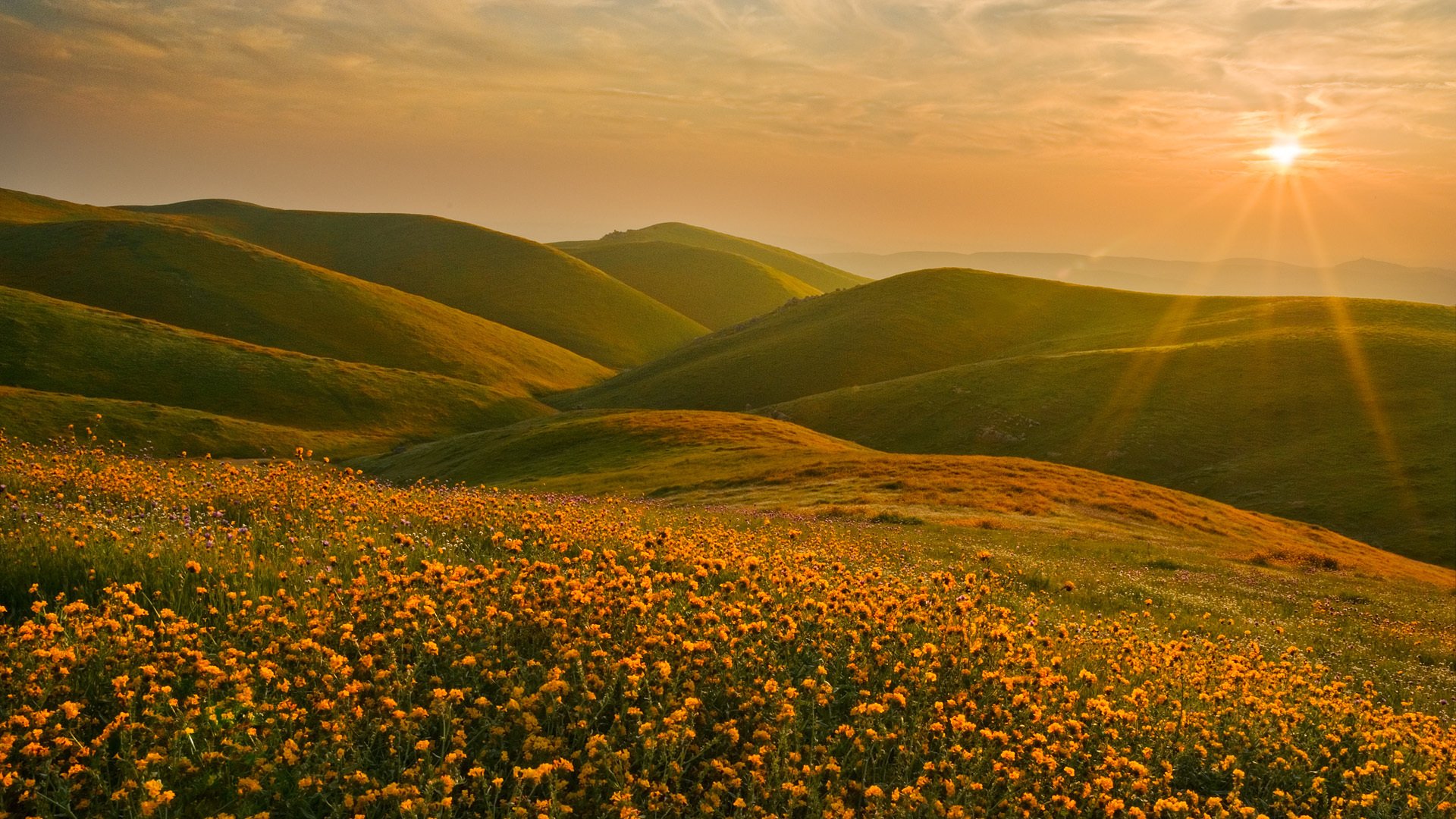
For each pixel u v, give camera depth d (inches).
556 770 184.7
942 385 4244.6
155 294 5403.5
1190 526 1715.1
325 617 247.0
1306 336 4037.9
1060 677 268.4
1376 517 2684.5
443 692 199.0
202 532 361.4
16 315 3929.6
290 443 3309.5
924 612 308.0
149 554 301.1
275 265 5994.1
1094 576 866.8
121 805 172.4
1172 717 281.4
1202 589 925.8
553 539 382.9
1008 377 4183.1
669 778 200.5
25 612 261.7
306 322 5423.2
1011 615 435.2
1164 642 464.1
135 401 3390.7
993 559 851.4
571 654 224.2
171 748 181.3
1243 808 225.3
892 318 5629.9
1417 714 342.3
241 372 4030.5
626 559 375.6
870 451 2906.0
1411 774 267.9
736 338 6117.1
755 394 5032.0
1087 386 3949.3
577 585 267.1
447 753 192.5
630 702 225.9
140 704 201.2
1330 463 3061.0
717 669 245.3
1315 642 685.9
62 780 169.5
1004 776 209.2
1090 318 5585.6
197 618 255.0
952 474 1961.1
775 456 2369.6
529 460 2753.4
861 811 199.0
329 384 4136.3
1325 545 1895.9
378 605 256.4
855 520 1310.3
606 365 6894.7
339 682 210.5
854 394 4407.0
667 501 1734.7
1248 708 302.4
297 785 180.7
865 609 286.5
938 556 853.8
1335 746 291.0
